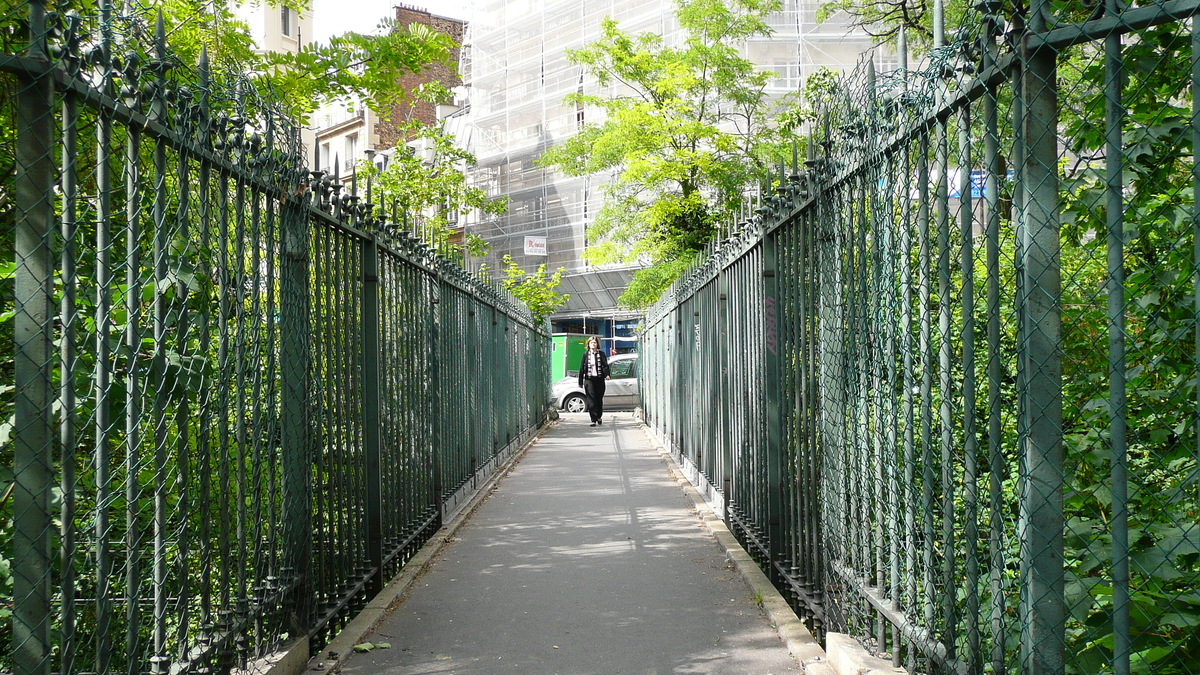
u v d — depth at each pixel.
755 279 7.30
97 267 3.09
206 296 3.64
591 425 24.72
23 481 2.85
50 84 2.83
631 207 26.31
